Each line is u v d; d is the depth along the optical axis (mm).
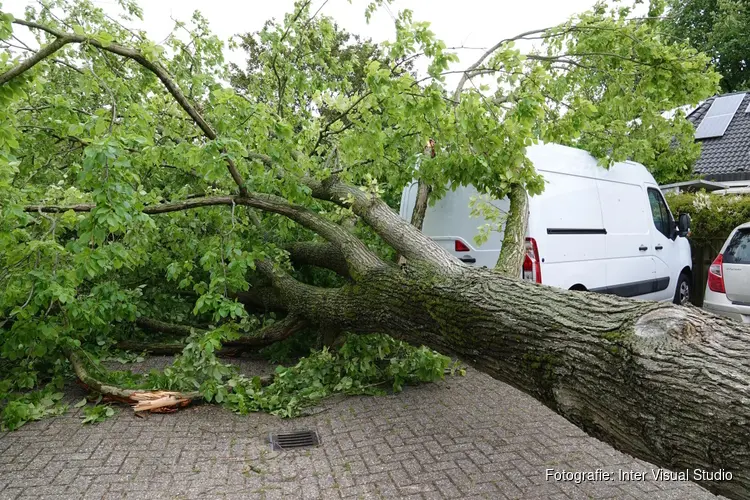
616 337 2326
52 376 4977
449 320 3277
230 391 4613
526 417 4172
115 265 3574
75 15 4965
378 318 4055
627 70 6109
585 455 3488
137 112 3820
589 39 6004
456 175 4859
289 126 4301
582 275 6176
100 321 4504
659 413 2055
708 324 2234
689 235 9703
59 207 3875
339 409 4348
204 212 4977
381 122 4617
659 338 2203
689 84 5871
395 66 4328
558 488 3059
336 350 5129
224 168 3877
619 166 7160
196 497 2930
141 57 3836
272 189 4770
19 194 3721
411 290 3699
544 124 5008
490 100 4332
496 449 3582
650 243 7613
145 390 4238
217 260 4414
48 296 3781
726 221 9289
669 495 2988
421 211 5488
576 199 6215
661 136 6625
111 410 4090
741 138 14789
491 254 5863
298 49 6012
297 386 4738
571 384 2457
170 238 5160
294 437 3785
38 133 4867
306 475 3207
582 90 6727
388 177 5668
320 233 4730
